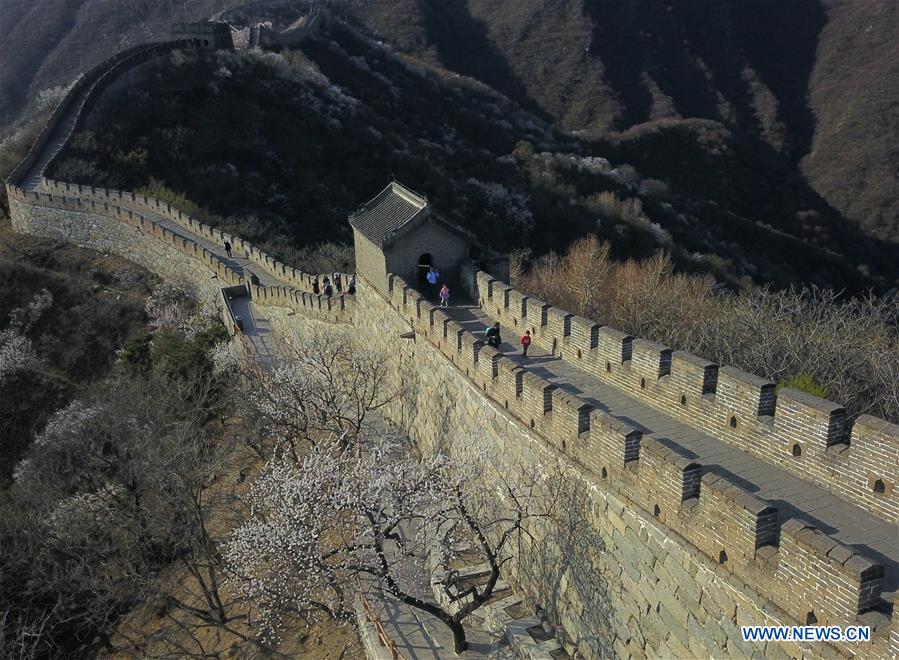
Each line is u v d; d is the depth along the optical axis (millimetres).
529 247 60062
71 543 24016
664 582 12070
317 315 31656
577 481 14320
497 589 17297
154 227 46812
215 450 27844
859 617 8820
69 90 68500
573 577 14703
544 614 16047
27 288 46875
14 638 22203
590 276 36750
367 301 26656
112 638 22734
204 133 67688
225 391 30281
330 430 23812
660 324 28906
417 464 19109
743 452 13000
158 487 22375
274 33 93875
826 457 11523
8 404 39062
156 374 30797
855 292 59281
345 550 16609
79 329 43438
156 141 65062
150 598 22844
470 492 17828
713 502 10906
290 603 18469
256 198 61438
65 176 57812
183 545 23844
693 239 65062
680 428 14133
